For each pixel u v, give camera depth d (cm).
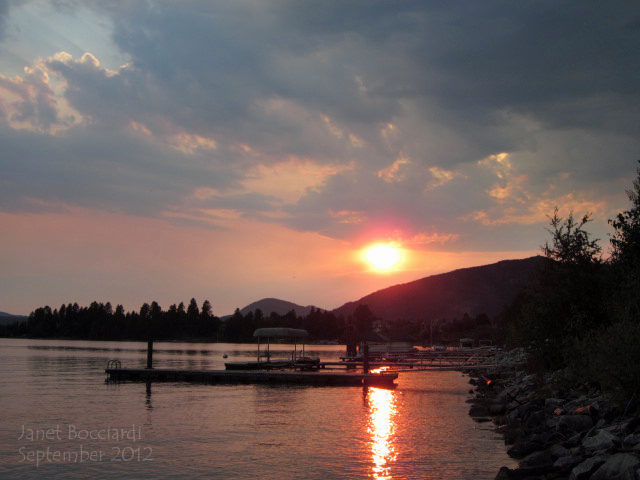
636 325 2139
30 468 1956
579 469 1492
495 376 5034
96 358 10488
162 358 11062
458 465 1991
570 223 3428
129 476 1862
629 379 1961
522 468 1627
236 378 5244
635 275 2714
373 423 2894
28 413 3156
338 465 1998
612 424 1906
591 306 3138
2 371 6656
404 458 2100
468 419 3041
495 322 14600
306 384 5034
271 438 2480
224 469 1945
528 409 2700
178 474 1884
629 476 1327
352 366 7169
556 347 3180
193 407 3462
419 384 5262
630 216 3047
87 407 3419
